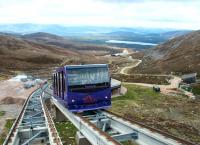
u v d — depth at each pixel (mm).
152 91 81125
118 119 21750
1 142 30078
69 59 199375
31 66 171250
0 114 47125
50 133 18250
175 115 53750
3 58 178875
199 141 38188
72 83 26156
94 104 26734
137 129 17000
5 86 81812
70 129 32719
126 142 26812
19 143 20188
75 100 26125
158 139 14680
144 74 133000
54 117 38344
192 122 48719
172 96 74562
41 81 97750
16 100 59562
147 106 60406
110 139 14812
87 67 26875
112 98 68000
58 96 31859
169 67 148000
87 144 20250
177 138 15102
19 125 22578
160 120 49312
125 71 155625
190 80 99812
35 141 20969
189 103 65375
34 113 34000
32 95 54312
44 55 198250
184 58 155125
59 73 30656
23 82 90688
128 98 68938
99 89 26859
